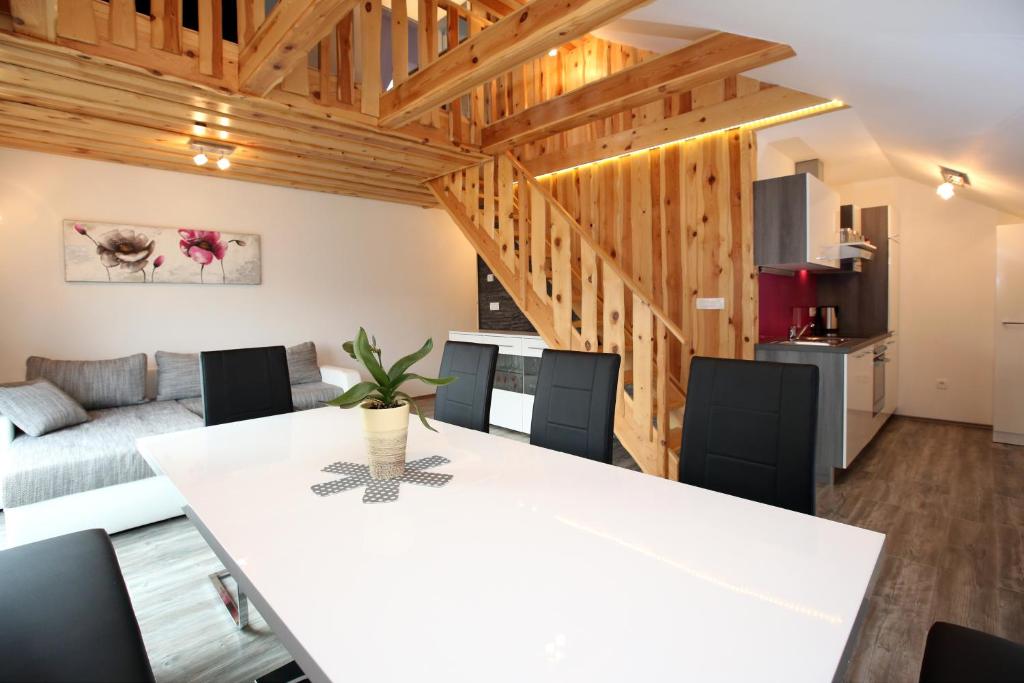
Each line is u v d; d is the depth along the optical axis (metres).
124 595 1.11
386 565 0.97
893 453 4.12
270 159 4.09
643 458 3.16
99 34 2.38
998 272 4.32
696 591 0.87
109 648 0.94
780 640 0.74
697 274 3.81
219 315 4.81
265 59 2.38
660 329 3.04
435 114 3.73
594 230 4.45
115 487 2.81
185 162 4.21
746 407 1.58
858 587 0.88
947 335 5.10
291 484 1.44
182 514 3.06
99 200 4.16
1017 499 3.15
